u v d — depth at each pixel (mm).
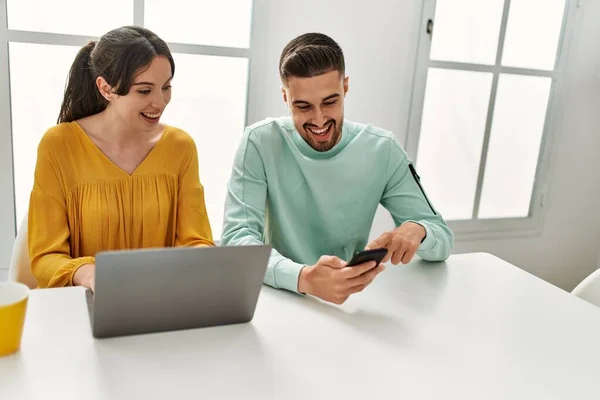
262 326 997
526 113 2396
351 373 873
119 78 1256
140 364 855
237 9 1886
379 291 1177
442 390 849
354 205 1429
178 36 1845
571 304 1182
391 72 2098
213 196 2033
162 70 1284
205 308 950
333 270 1079
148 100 1294
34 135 1790
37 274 1257
